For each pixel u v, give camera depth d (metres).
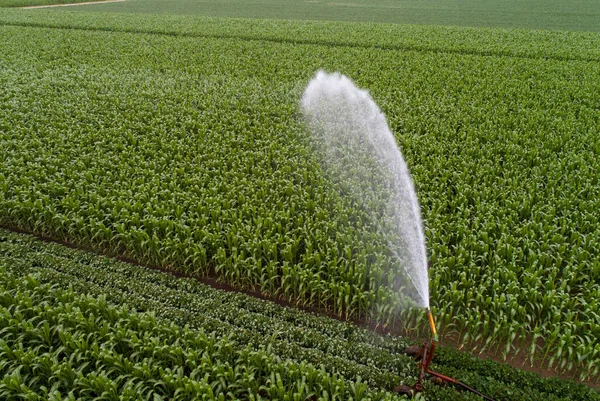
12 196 15.70
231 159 17.52
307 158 17.80
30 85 24.42
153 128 19.89
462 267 12.23
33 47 33.12
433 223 13.80
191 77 26.33
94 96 23.19
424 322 11.57
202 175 16.81
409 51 31.94
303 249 13.68
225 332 10.84
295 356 10.29
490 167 16.47
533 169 16.33
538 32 37.75
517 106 21.84
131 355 9.71
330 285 11.88
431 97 23.09
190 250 13.52
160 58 30.47
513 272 11.67
